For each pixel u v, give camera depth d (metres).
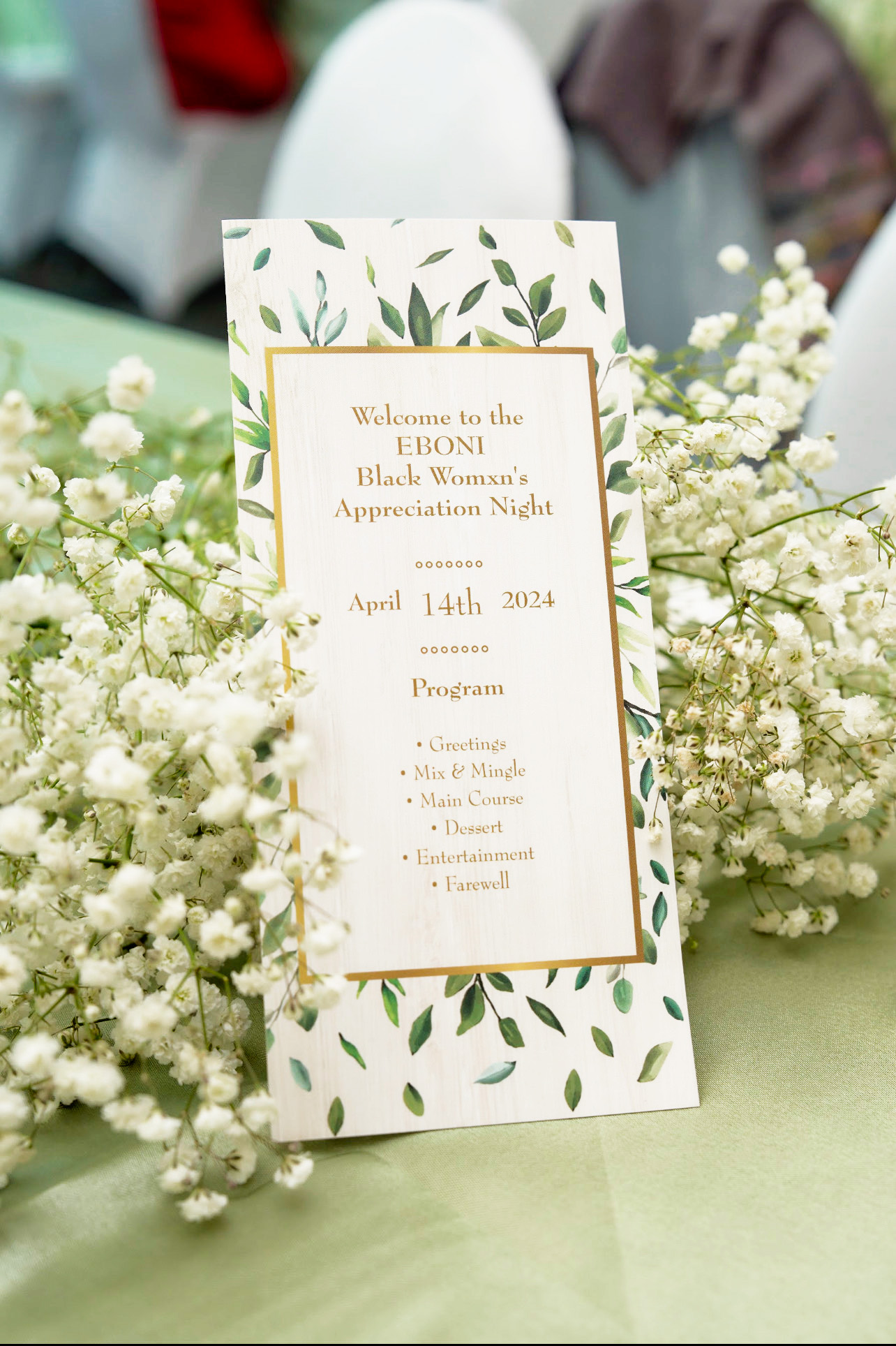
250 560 0.84
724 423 0.98
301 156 2.02
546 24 2.25
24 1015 0.79
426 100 1.92
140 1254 0.64
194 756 0.76
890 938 0.99
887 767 0.94
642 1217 0.66
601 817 0.85
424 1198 0.69
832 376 1.53
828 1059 0.83
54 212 2.55
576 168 2.31
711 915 1.03
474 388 0.89
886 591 0.89
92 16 2.37
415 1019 0.79
